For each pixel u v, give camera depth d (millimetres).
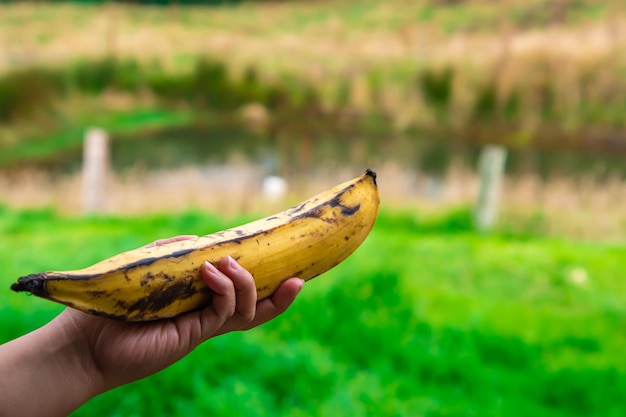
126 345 1322
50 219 7898
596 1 19125
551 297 5582
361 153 13930
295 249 1431
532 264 6285
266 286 1407
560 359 4445
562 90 16328
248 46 18953
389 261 5906
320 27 21328
